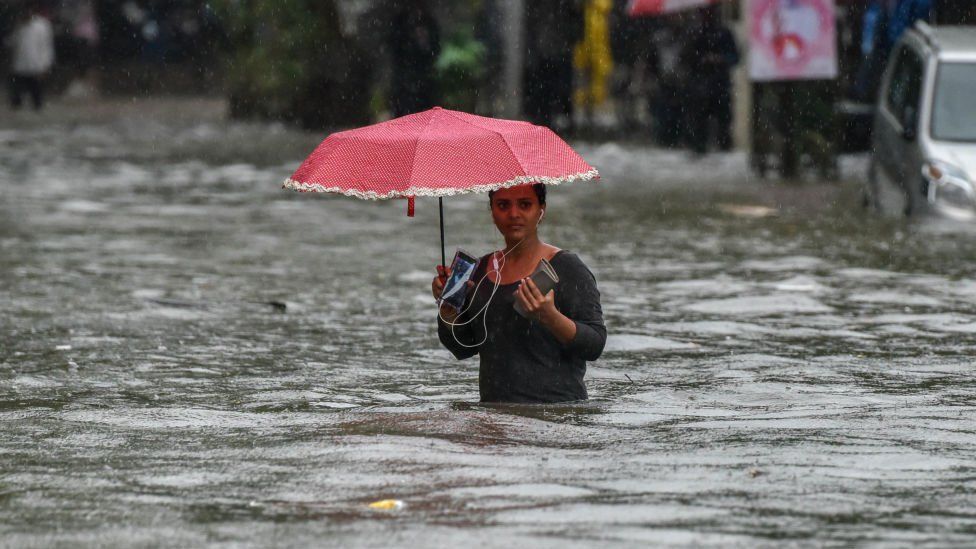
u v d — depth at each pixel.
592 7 83.25
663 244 40.28
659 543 11.78
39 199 50.84
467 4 80.19
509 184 17.33
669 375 22.12
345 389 20.95
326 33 85.44
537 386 18.45
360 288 32.28
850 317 28.30
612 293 31.39
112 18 120.38
